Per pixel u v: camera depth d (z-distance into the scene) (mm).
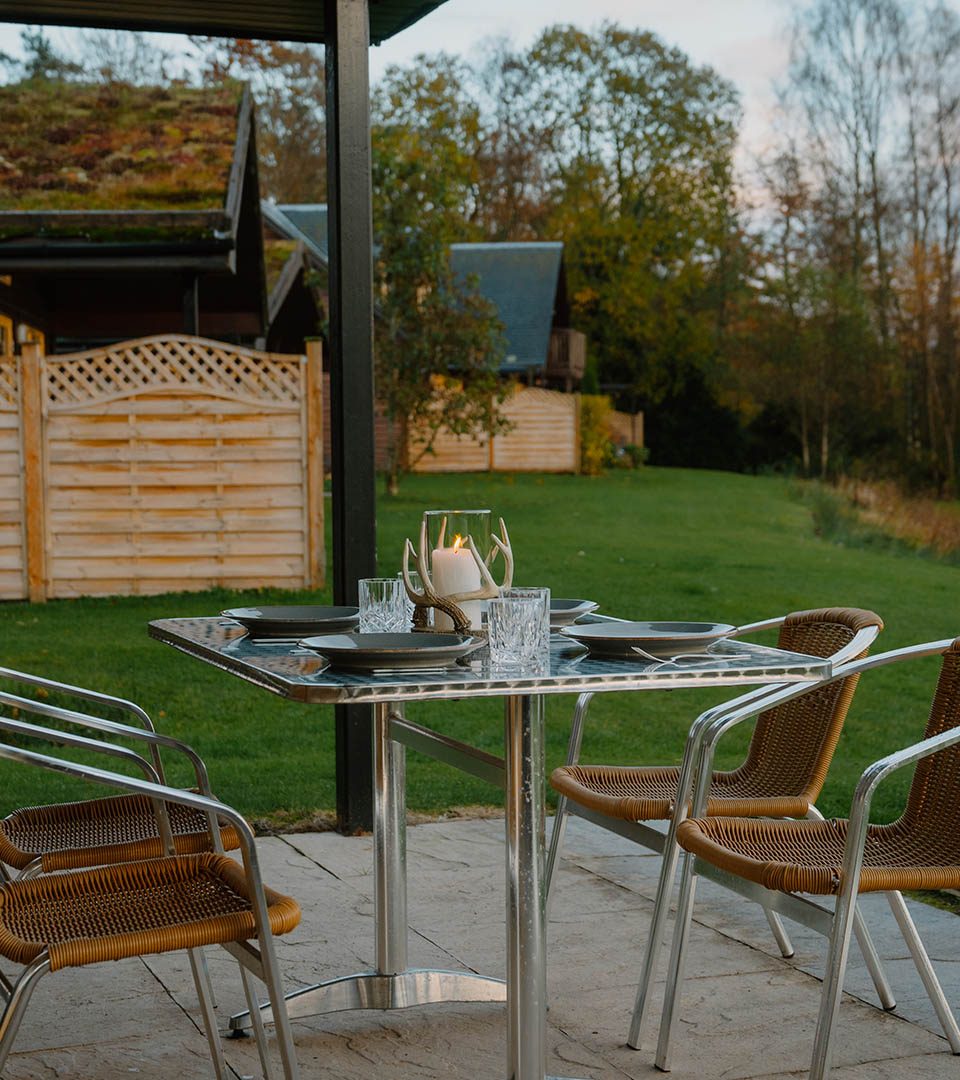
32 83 13773
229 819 2160
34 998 3094
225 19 4773
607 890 3936
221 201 11328
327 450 20109
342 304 4426
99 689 7145
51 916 2258
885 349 29938
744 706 2885
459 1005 3088
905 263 29125
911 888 2404
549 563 12758
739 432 32844
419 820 4730
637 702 7188
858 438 30156
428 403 19688
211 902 2301
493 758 2537
